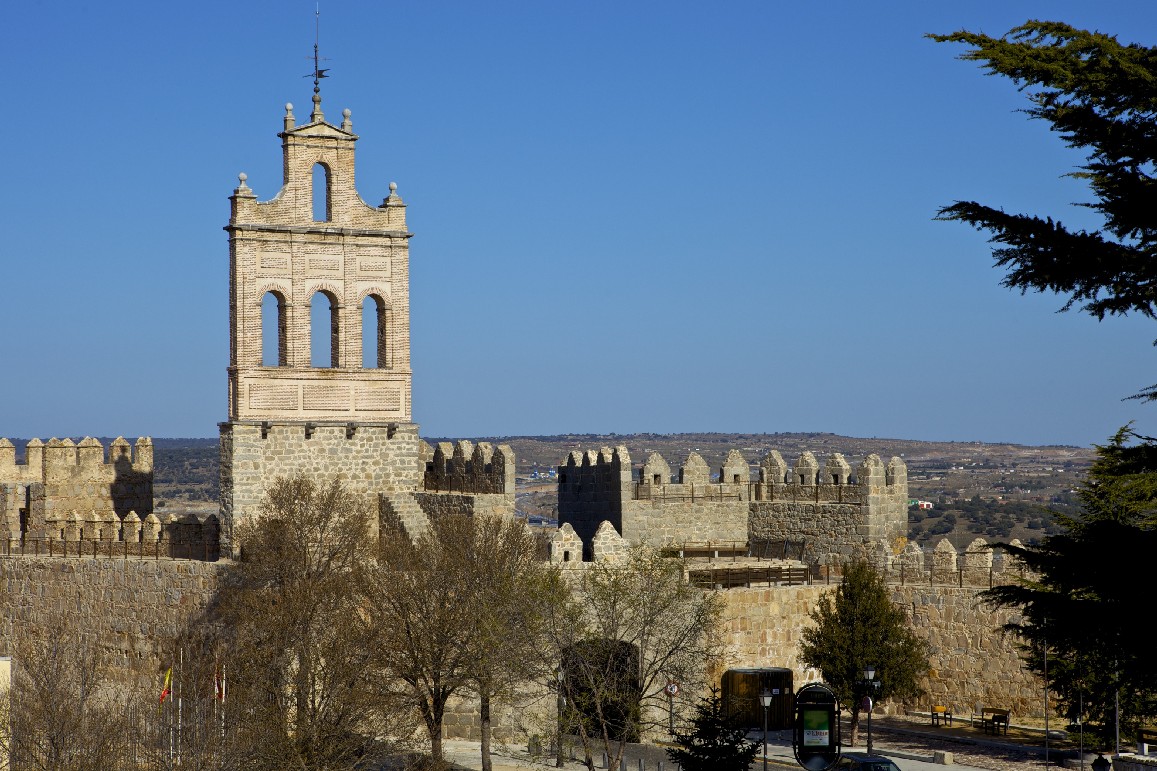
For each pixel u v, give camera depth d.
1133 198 30.64
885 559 79.62
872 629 75.00
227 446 73.44
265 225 73.81
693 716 73.50
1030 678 74.81
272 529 69.19
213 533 74.69
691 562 80.19
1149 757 61.66
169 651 74.31
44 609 81.00
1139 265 30.47
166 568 74.88
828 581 81.25
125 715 59.75
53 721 57.12
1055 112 31.44
